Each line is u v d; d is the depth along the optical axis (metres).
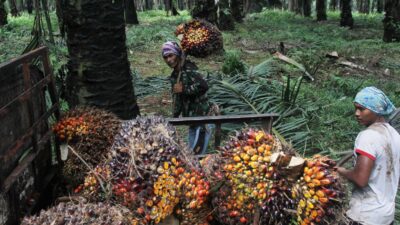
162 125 2.90
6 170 2.61
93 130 3.30
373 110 2.82
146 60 10.96
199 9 14.50
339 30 18.67
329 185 2.46
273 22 21.97
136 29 16.27
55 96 3.48
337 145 6.02
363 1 37.31
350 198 2.97
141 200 2.60
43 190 3.27
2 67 2.53
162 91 8.14
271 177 2.53
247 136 2.69
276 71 9.71
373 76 10.38
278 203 2.54
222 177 2.69
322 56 11.70
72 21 4.13
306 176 2.48
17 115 2.75
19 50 11.74
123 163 2.71
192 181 2.66
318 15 24.33
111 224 2.30
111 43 4.20
